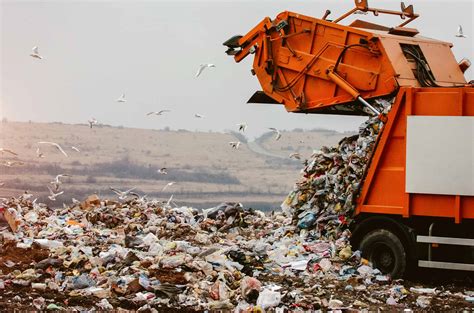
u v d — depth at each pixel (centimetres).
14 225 1498
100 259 1187
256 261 1233
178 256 1177
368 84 1362
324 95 1446
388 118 1219
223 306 1009
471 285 1195
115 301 1018
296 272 1216
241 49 1550
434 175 1170
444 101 1170
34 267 1161
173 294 1041
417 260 1182
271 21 1506
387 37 1356
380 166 1229
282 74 1502
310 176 1411
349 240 1273
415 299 1098
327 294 1106
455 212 1160
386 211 1216
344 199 1322
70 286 1085
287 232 1410
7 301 1013
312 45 1459
